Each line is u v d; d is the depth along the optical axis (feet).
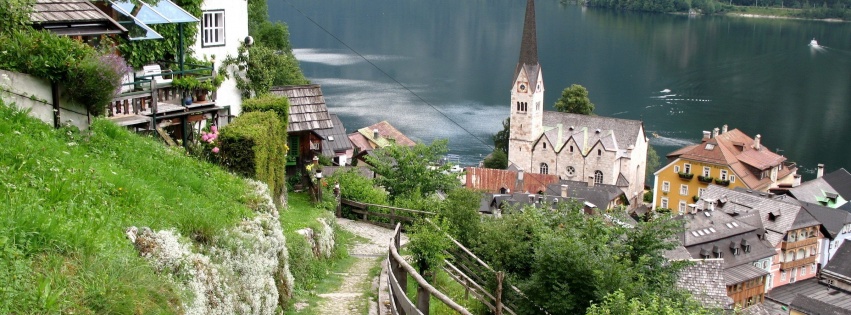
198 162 56.80
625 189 342.44
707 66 530.27
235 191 52.70
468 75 490.08
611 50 580.30
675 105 431.02
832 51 576.61
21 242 26.27
